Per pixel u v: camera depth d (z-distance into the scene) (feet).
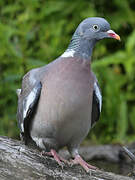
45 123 25.04
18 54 41.14
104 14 47.42
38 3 46.09
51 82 24.63
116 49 48.24
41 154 24.56
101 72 43.78
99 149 37.14
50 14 46.16
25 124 26.43
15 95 41.78
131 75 45.44
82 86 24.38
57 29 45.01
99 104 25.89
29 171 22.80
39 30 45.68
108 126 43.34
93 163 35.09
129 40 43.60
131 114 45.27
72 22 45.91
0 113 42.45
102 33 26.03
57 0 46.42
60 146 26.71
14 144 24.67
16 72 41.70
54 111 24.49
